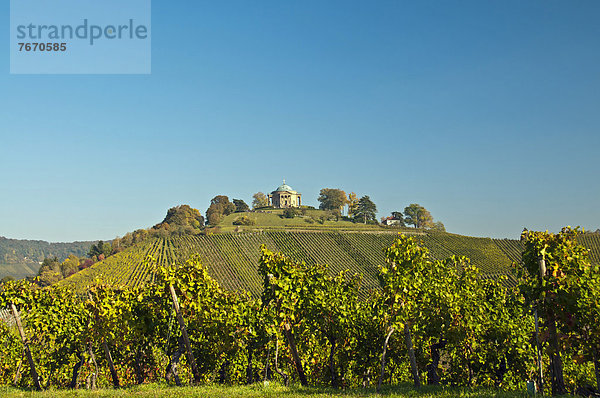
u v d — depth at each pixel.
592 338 14.88
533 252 15.32
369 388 17.55
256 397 14.11
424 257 18.12
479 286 22.05
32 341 21.36
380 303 19.50
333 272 95.12
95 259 140.25
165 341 21.19
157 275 19.33
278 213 190.38
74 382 21.33
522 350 20.62
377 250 110.44
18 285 19.80
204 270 20.42
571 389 21.89
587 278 14.97
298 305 19.28
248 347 22.17
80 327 20.11
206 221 182.00
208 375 23.00
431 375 21.72
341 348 22.84
